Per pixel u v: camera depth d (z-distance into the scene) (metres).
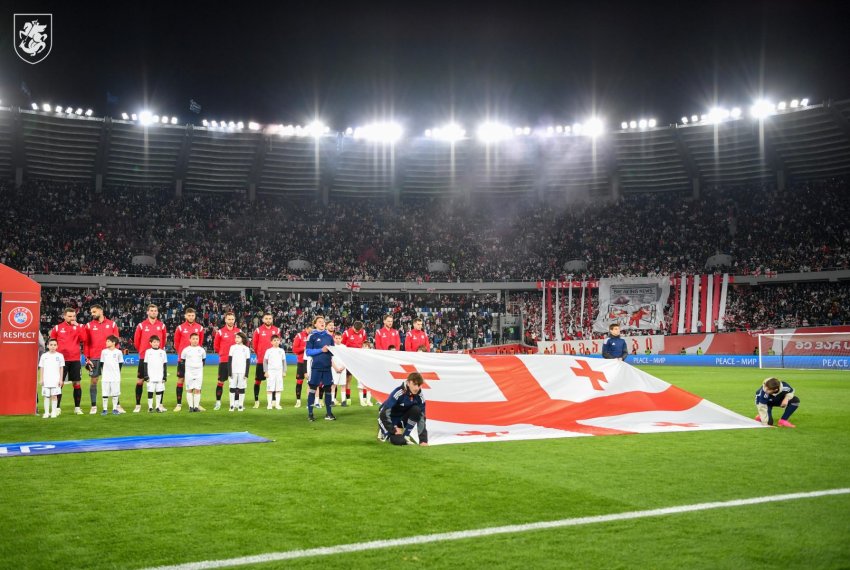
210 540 4.59
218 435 9.66
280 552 4.34
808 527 4.89
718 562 4.14
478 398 10.76
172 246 46.09
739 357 36.66
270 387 14.10
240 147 48.78
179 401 13.70
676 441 8.97
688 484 6.33
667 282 43.94
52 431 10.21
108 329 13.49
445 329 44.19
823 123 43.09
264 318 15.00
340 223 51.72
